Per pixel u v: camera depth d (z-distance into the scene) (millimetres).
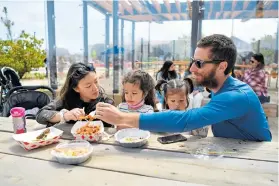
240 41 4887
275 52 4867
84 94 1558
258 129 1128
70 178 837
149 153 1044
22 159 1000
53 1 4504
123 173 869
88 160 979
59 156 952
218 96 1048
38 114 1458
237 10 4844
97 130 1230
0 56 4777
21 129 1264
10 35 4801
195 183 800
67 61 4730
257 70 3656
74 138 1231
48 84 4492
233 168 902
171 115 1007
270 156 996
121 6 4992
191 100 1816
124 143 1105
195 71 1105
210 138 1205
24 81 4895
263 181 812
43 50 4926
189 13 4633
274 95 4160
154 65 4992
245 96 1043
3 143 1179
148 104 1746
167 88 1629
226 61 1053
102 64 4820
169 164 937
